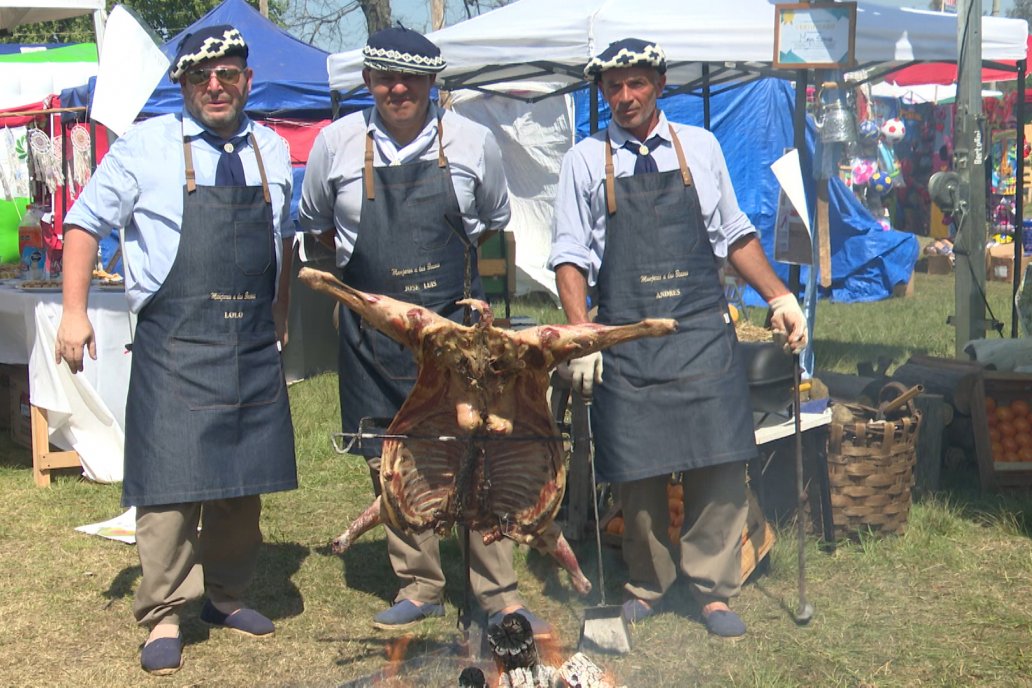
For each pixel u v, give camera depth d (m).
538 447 3.36
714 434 4.13
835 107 6.52
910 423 5.19
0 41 22.31
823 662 4.03
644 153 4.14
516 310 12.27
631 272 4.12
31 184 8.61
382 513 3.45
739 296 7.04
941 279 15.76
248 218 4.09
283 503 6.12
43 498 6.36
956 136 7.14
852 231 13.81
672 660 4.08
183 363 4.04
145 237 4.04
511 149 12.83
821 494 5.14
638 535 4.43
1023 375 6.13
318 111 10.67
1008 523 5.41
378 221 4.18
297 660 4.20
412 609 4.48
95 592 4.91
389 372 4.27
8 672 4.12
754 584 4.80
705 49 6.38
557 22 6.72
